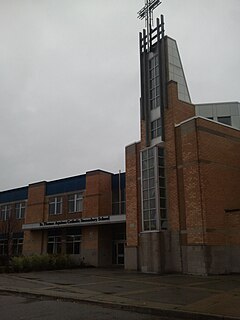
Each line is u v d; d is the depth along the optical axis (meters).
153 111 28.78
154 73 29.58
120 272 25.53
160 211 25.27
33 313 10.45
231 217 23.56
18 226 44.06
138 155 29.16
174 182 25.39
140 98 30.05
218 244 22.81
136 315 10.27
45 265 29.00
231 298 12.17
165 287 15.88
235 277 20.48
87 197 36.62
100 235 34.66
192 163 24.05
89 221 33.75
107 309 11.28
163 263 24.22
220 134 25.33
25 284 17.98
